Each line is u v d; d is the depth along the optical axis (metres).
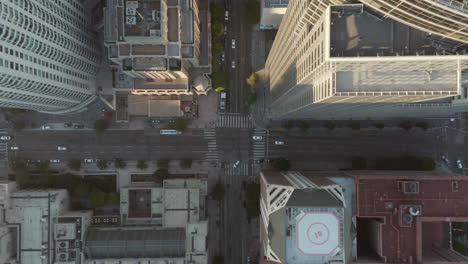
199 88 122.88
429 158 126.44
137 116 133.62
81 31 112.94
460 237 125.69
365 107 86.50
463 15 46.34
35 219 117.38
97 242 119.69
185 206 122.62
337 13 55.56
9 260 116.94
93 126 133.75
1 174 131.88
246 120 133.62
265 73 133.25
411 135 132.62
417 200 98.56
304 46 68.81
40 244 117.06
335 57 53.22
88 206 133.25
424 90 60.75
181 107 130.00
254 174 133.62
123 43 94.38
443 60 54.34
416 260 96.81
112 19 102.00
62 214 122.50
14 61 76.94
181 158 134.50
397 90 60.91
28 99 97.19
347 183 102.19
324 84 63.25
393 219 98.62
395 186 99.38
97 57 126.88
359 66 57.84
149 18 89.25
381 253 98.06
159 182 130.38
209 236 134.12
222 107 132.25
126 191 127.69
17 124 129.62
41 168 130.50
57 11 96.12
